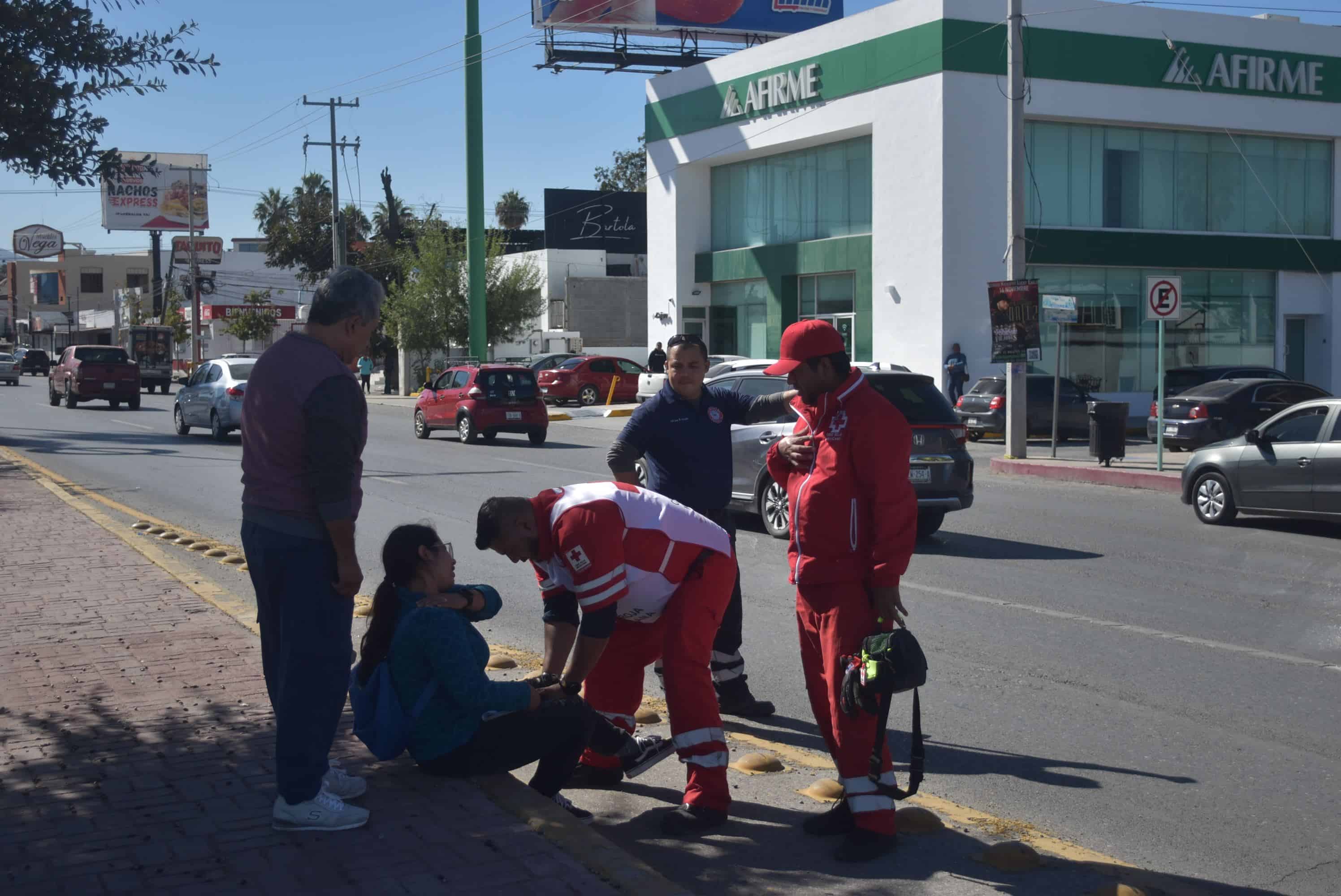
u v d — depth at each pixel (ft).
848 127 100.73
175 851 12.94
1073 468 60.64
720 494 19.45
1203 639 25.96
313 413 12.82
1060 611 28.78
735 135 112.16
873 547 13.61
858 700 13.23
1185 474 45.60
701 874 13.92
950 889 13.50
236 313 225.35
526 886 12.18
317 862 12.72
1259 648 25.18
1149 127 99.86
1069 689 21.98
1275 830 15.38
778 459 14.85
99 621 24.44
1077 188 98.07
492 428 78.89
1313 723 19.95
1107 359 100.78
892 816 14.02
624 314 174.09
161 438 81.82
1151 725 19.81
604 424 100.78
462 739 14.96
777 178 112.68
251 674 20.40
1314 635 26.35
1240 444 43.60
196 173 272.92
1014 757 18.28
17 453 67.97
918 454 38.34
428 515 44.93
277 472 13.16
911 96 94.73
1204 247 101.50
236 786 14.97
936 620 27.73
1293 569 34.94
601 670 16.37
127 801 14.47
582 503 14.51
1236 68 100.78
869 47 97.96
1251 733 19.43
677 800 16.47
